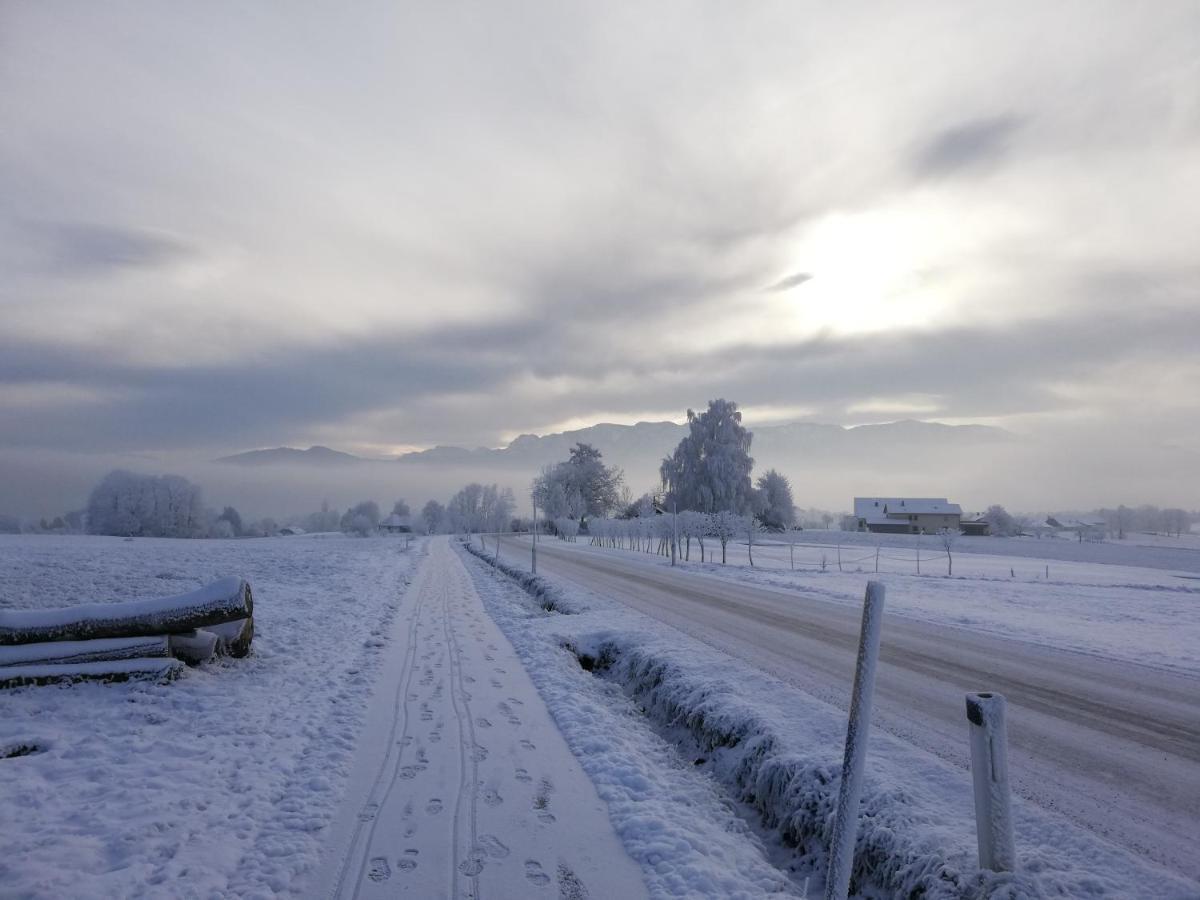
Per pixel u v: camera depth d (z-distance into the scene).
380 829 5.38
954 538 73.00
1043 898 4.36
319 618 15.59
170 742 7.02
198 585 19.77
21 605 14.78
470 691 9.89
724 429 67.31
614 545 71.88
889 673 11.23
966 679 10.88
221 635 10.41
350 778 6.43
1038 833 5.49
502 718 8.58
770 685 10.21
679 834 5.41
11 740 6.78
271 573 25.89
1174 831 5.59
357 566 32.66
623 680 12.82
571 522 98.69
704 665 11.64
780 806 6.77
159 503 89.00
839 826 3.73
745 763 7.68
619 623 16.59
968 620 17.25
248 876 4.54
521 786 6.38
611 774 6.74
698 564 40.25
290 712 8.34
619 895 4.54
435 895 4.45
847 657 12.66
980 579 31.25
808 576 31.83
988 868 4.62
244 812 5.54
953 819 5.66
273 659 11.09
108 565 25.55
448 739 7.66
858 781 3.74
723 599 22.44
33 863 4.47
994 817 4.62
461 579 31.17
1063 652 13.20
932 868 4.94
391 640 13.98
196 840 4.97
